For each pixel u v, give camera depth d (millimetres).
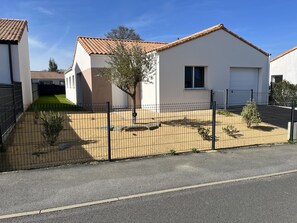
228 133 8906
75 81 21234
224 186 4703
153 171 5445
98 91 14984
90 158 6242
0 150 6629
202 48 14242
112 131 9062
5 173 5230
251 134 8984
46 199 4137
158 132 8945
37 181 4844
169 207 3883
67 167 5617
